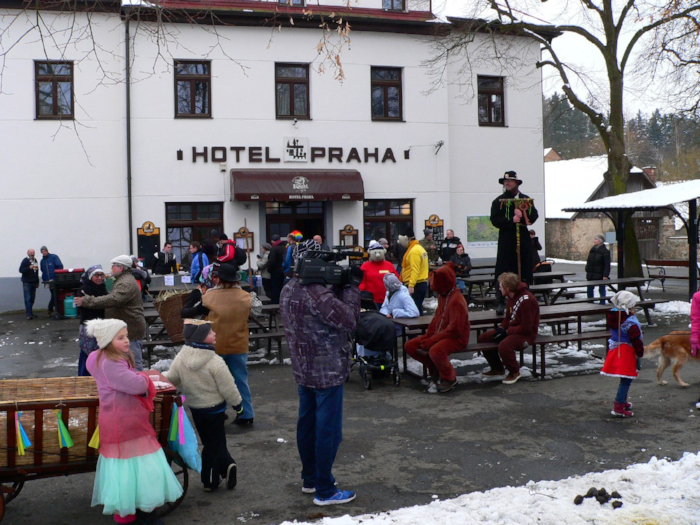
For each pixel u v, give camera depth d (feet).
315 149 63.82
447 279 28.14
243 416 23.47
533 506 15.74
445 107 67.36
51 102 59.16
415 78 66.49
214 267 23.04
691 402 25.45
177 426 15.66
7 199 58.49
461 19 67.82
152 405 14.66
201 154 61.05
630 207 50.08
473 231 69.97
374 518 15.34
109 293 26.50
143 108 59.52
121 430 14.23
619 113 64.34
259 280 59.36
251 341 41.45
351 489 17.63
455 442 21.42
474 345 29.43
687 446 20.44
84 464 15.20
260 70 62.23
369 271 33.45
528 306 28.84
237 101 61.82
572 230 134.82
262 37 62.03
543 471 18.65
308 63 63.41
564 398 26.55
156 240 59.98
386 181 65.92
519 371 29.53
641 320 45.47
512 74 70.69
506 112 71.10
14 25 57.52
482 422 23.57
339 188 62.23
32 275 55.57
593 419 23.58
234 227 61.98
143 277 37.37
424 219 67.00
